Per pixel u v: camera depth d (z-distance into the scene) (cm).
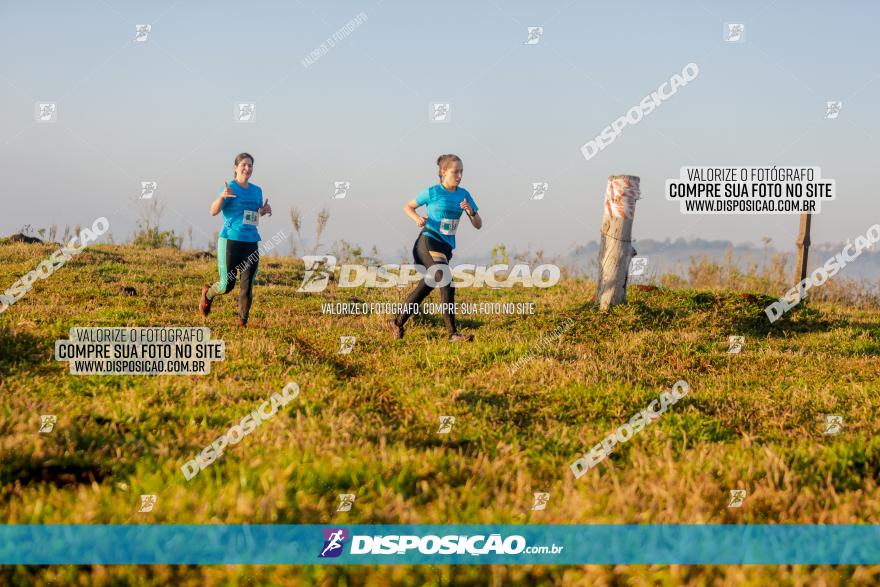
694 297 1037
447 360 737
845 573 311
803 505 365
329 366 695
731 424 556
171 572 296
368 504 350
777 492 375
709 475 396
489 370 698
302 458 398
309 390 585
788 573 304
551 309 1030
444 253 802
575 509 349
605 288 984
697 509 350
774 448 455
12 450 382
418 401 585
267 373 641
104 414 486
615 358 764
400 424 534
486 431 510
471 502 360
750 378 711
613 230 972
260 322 906
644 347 829
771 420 562
